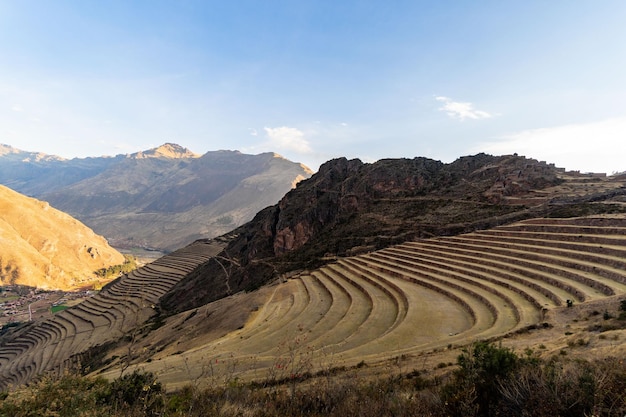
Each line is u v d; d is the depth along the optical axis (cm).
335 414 1254
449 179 9069
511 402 1025
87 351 7269
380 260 5950
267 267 8975
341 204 9856
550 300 2928
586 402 912
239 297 7144
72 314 11369
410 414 1162
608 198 5553
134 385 1327
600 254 3475
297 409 1318
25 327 11900
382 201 9281
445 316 3170
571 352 1603
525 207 6250
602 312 2270
